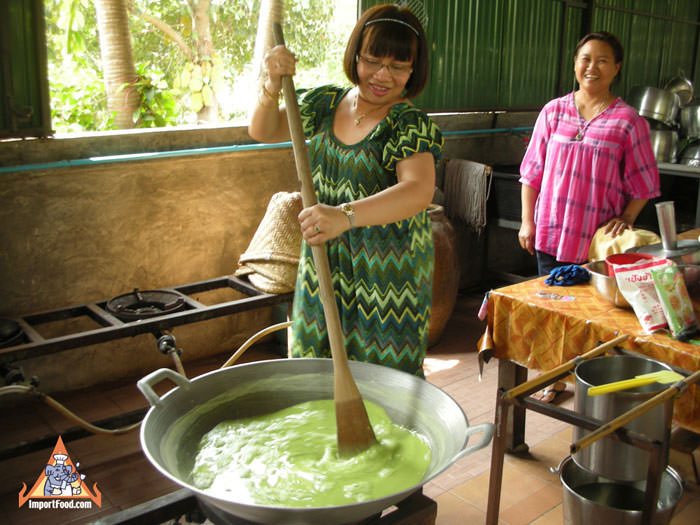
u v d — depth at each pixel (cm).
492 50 490
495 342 252
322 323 182
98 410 328
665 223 238
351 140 174
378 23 160
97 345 348
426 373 370
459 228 489
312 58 524
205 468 142
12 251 309
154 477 272
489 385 355
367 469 142
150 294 321
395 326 176
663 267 212
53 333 332
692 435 270
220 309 300
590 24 555
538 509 245
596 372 198
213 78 462
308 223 144
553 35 535
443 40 454
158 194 348
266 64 156
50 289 323
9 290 311
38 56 299
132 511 140
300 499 132
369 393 161
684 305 209
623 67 617
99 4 375
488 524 212
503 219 465
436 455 139
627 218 314
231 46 491
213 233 373
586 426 183
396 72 163
